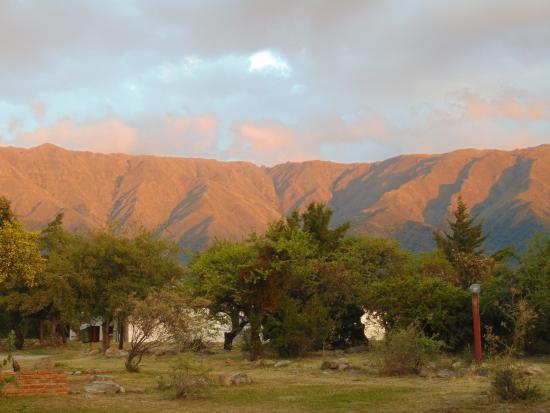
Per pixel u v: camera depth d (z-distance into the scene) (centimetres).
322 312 4028
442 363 2838
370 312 4081
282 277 3772
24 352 5262
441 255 6359
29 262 2938
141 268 5109
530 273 3597
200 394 2009
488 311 3588
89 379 2534
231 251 4375
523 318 3038
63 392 2006
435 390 2070
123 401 1889
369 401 1836
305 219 5278
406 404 1758
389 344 2722
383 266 5216
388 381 2430
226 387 2242
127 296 4806
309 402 1847
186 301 2980
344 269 4588
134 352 2922
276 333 3828
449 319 3612
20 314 5853
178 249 5419
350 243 5322
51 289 5166
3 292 5634
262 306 3703
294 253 4412
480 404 1714
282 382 2420
